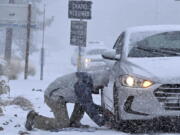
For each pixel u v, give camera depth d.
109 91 21.14
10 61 57.81
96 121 19.47
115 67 21.02
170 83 18.64
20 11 55.66
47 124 19.72
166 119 18.92
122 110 19.25
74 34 39.62
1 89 29.86
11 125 20.81
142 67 19.44
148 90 18.69
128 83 19.11
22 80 49.75
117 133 19.11
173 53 20.89
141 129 19.81
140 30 22.42
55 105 19.73
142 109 18.81
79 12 39.38
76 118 20.59
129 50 21.30
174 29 22.33
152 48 21.28
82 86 19.39
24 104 27.53
